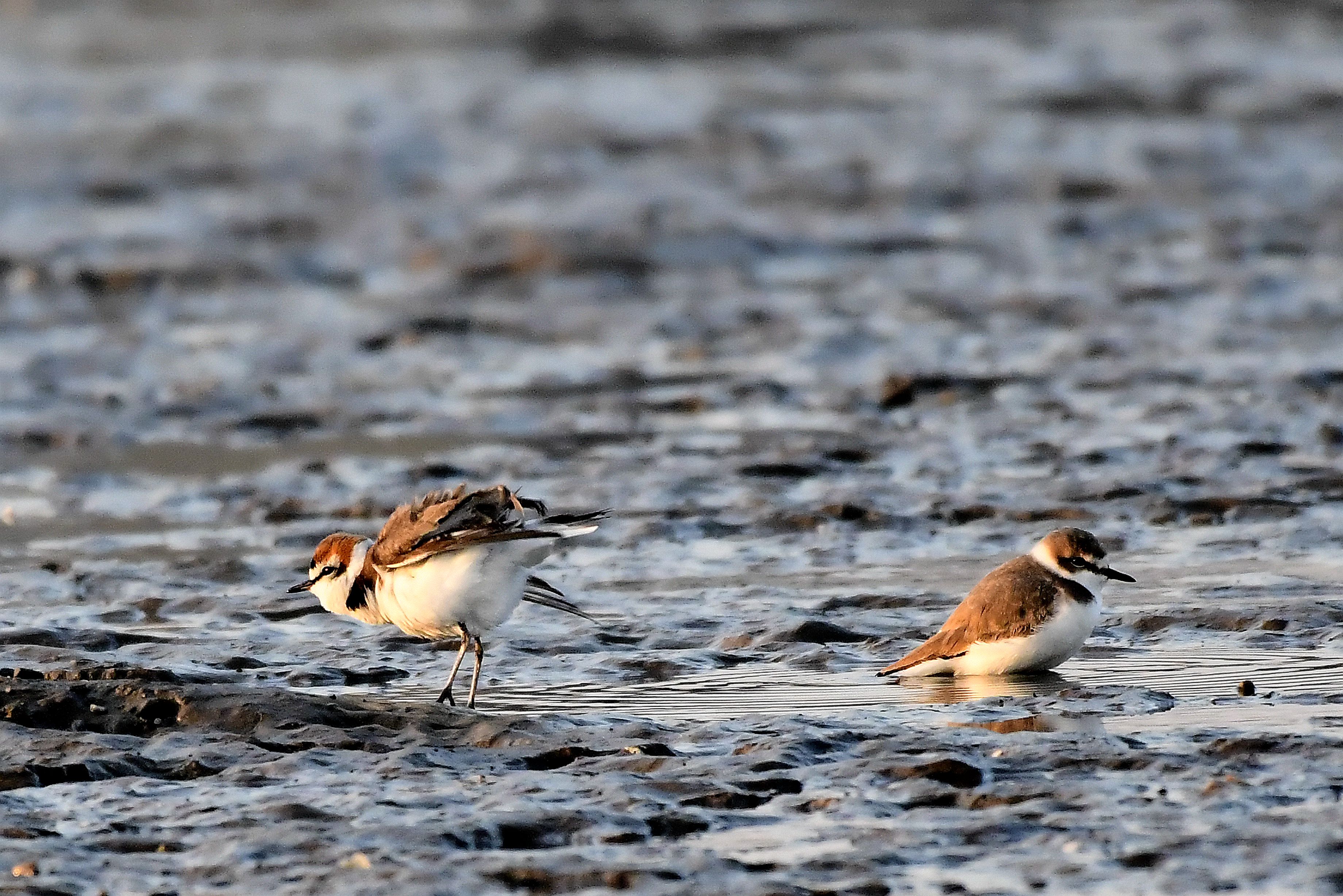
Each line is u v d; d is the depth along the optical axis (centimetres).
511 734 875
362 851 707
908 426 1736
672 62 5019
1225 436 1631
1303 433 1638
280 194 3344
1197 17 5612
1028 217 3033
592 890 670
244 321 2380
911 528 1374
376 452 1681
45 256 2755
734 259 2739
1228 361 1977
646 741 859
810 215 3077
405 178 3478
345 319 2373
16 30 5622
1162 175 3353
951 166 3472
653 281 2611
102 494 1556
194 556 1348
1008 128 3909
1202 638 1066
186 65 4981
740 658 1062
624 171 3512
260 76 4775
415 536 955
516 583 966
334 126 4038
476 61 5050
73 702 919
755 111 4209
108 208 3244
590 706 952
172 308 2472
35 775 814
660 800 763
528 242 2809
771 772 798
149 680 993
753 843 717
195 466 1648
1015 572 1005
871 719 901
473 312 2392
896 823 736
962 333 2195
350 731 882
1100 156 3572
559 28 5612
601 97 4444
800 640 1090
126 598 1237
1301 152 3553
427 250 2777
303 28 5662
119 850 720
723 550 1330
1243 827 713
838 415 1795
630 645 1095
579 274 2636
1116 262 2659
